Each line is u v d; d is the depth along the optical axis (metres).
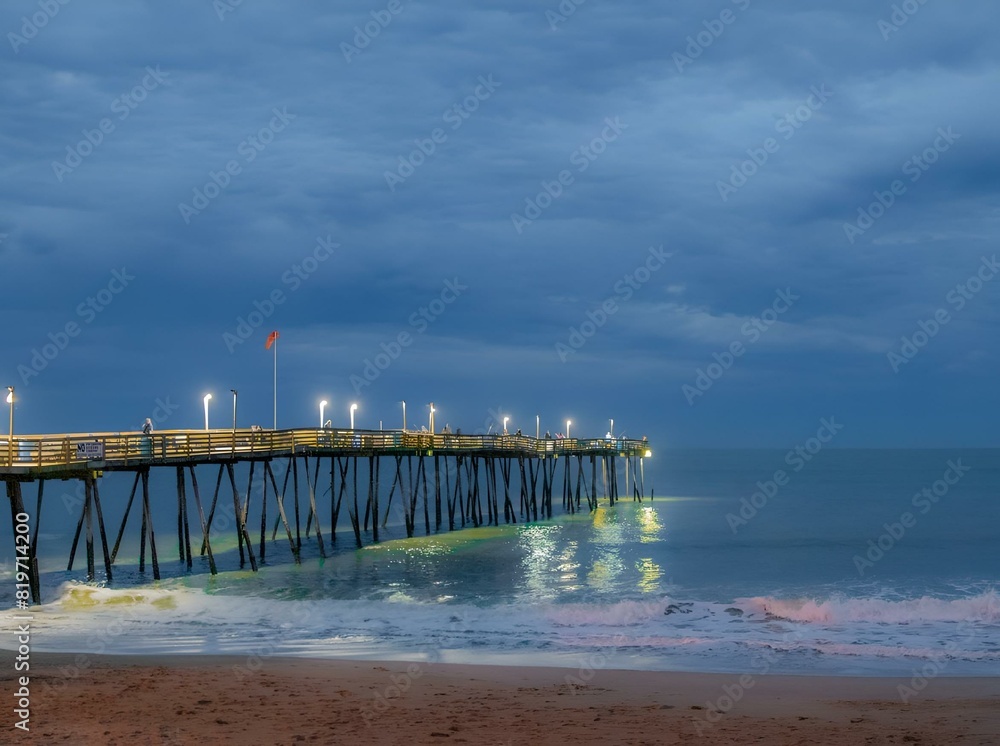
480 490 116.31
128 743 14.42
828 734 15.34
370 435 51.38
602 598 34.25
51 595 32.97
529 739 14.86
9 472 30.12
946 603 30.55
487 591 35.59
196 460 38.28
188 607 30.69
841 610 29.64
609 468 93.62
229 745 14.32
